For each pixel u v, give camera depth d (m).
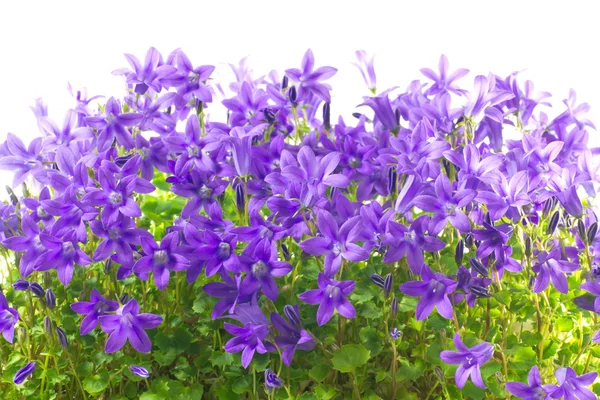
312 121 0.75
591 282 0.62
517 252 0.68
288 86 0.72
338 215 0.65
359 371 0.63
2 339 0.67
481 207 0.64
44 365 0.64
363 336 0.63
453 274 0.65
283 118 0.71
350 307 0.60
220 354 0.64
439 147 0.64
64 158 0.64
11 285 0.66
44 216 0.66
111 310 0.62
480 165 0.63
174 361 0.67
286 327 0.61
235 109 0.69
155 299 0.67
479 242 0.65
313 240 0.59
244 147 0.64
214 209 0.62
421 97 0.74
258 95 0.71
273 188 0.63
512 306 0.64
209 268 0.60
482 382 0.59
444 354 0.59
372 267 0.65
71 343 0.65
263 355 0.63
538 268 0.63
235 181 0.65
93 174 0.66
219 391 0.63
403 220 0.63
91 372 0.64
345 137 0.68
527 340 0.65
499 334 0.66
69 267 0.62
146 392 0.63
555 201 0.65
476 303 0.67
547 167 0.66
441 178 0.60
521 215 0.65
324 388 0.63
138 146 0.68
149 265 0.61
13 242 0.63
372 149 0.68
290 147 0.67
